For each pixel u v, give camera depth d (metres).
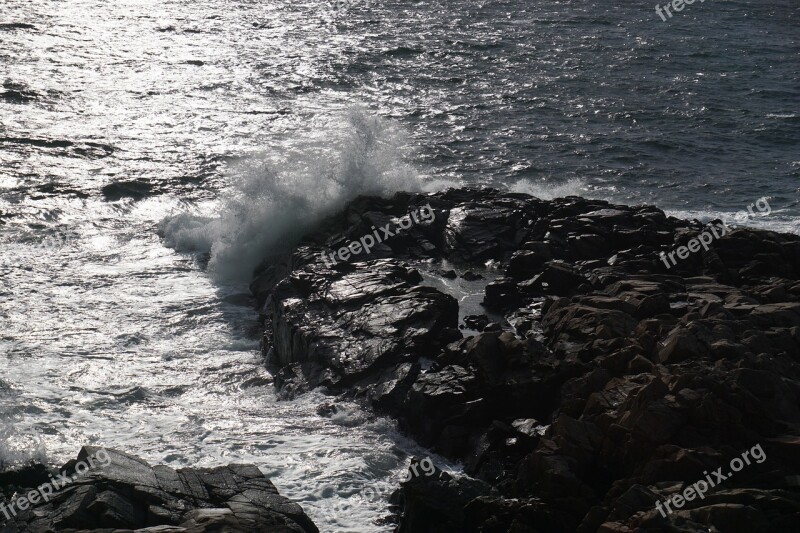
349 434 20.36
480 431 19.66
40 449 19.17
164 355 24.17
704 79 55.47
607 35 66.88
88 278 28.39
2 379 22.11
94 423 20.52
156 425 20.58
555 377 20.06
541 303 24.78
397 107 47.78
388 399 20.84
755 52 63.12
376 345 22.22
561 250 27.34
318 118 45.16
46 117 42.84
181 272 29.27
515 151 41.59
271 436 20.17
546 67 57.12
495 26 68.81
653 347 20.22
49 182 35.44
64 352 23.83
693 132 45.34
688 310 22.41
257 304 27.42
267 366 23.95
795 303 22.48
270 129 43.03
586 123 46.28
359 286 24.83
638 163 40.59
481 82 53.25
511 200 30.98
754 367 18.72
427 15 72.38
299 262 27.12
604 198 36.31
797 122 47.34
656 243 27.31
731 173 39.66
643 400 17.52
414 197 30.66
